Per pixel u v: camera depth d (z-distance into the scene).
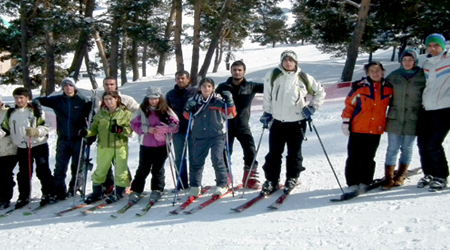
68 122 5.52
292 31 19.61
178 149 5.54
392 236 3.33
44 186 5.51
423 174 5.00
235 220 4.18
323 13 16.88
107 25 18.36
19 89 5.37
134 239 3.94
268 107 4.88
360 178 4.65
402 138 4.64
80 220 4.71
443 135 4.37
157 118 5.07
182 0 19.62
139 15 18.61
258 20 21.95
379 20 16.75
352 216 3.90
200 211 4.60
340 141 7.56
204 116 4.93
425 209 3.83
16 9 19.27
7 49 23.81
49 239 4.20
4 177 5.48
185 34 22.80
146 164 5.14
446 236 3.18
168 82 23.25
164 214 4.64
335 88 13.23
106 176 5.66
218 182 4.99
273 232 3.72
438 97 4.32
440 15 16.19
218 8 21.81
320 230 3.64
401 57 4.51
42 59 23.20
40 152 5.49
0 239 4.36
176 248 3.59
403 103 4.49
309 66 24.25
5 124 5.39
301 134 4.82
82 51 19.64
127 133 5.26
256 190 5.26
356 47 16.03
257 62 46.19
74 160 5.59
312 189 4.98
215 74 26.11
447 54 4.29
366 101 4.51
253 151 5.36
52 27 17.12
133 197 5.12
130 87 22.55
